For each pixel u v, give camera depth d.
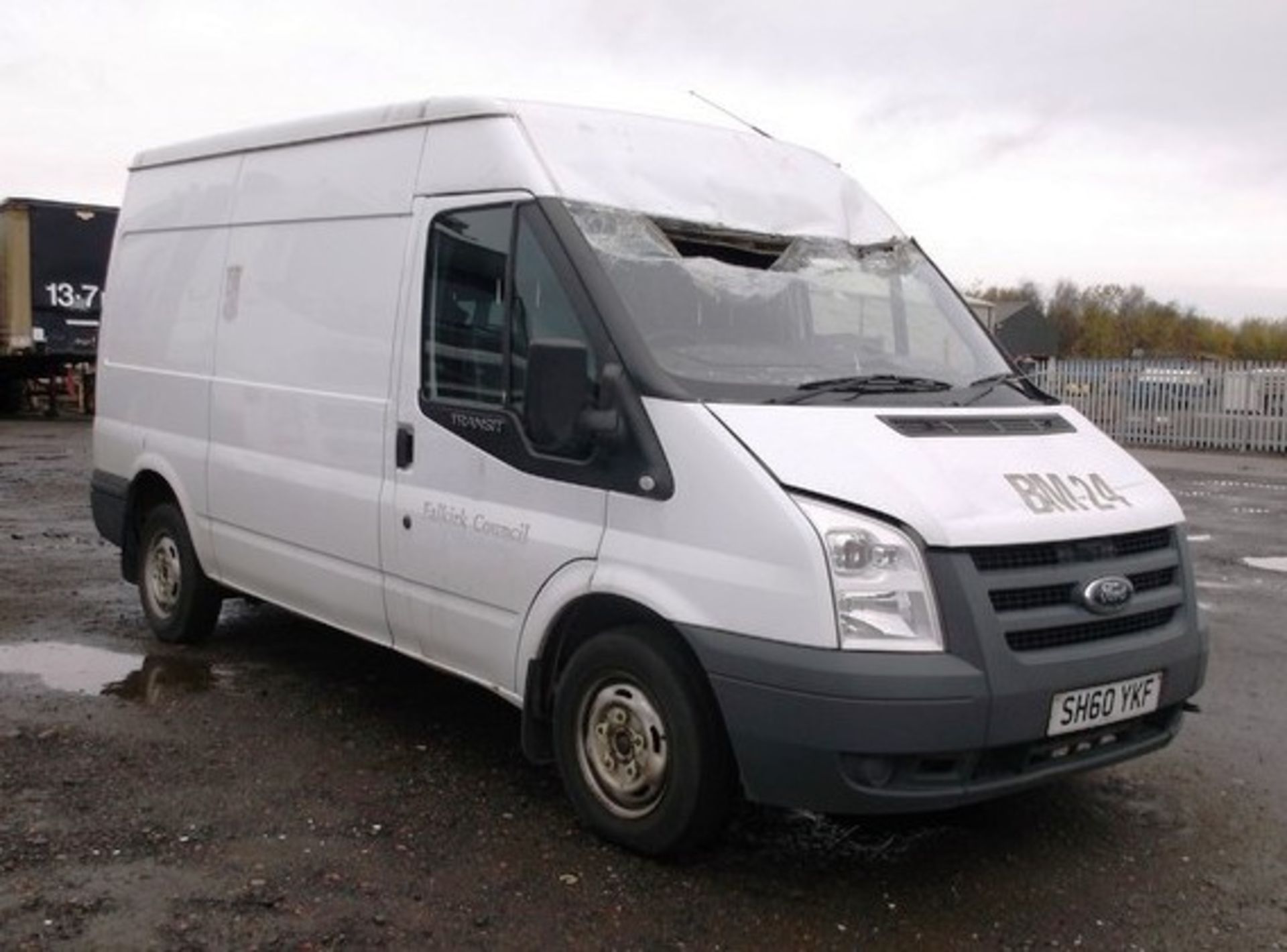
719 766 4.15
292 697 6.08
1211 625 8.27
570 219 4.58
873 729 3.73
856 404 4.42
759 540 3.90
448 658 5.09
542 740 4.73
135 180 7.43
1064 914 4.03
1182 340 73.00
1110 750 4.27
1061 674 3.98
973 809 4.88
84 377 26.50
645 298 4.51
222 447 6.38
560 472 4.50
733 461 4.00
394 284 5.27
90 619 7.58
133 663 6.62
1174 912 4.06
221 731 5.54
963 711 3.78
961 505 3.97
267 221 6.12
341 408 5.53
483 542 4.78
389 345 5.28
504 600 4.72
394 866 4.23
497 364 4.77
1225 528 12.99
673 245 4.77
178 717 5.73
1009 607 3.97
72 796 4.73
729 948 3.75
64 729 5.49
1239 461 22.09
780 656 3.82
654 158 5.02
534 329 4.61
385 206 5.37
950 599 3.84
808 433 4.11
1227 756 5.58
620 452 4.29
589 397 4.34
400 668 6.66
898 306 5.27
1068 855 4.48
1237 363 25.42
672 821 4.18
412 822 4.60
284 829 4.49
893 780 3.87
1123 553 4.34
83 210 22.64
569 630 4.62
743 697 3.90
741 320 4.68
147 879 4.06
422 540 5.07
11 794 4.73
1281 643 7.76
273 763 5.17
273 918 3.83
